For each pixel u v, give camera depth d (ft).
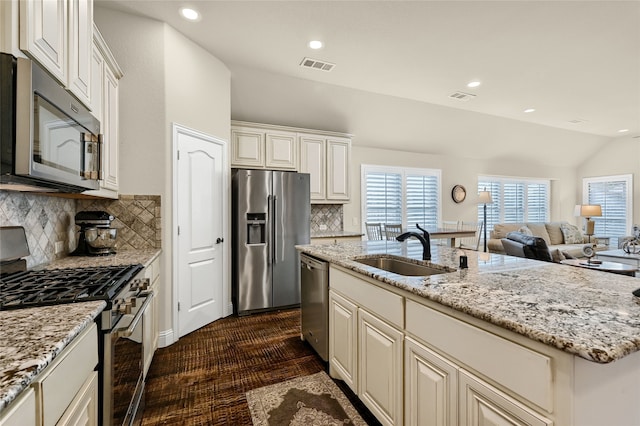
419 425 4.00
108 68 6.86
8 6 3.28
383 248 8.04
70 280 4.44
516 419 2.76
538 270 5.05
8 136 3.28
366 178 17.94
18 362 2.12
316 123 14.78
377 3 7.32
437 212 19.88
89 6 5.20
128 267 5.44
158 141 8.32
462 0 7.16
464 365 3.34
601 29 8.21
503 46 9.16
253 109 13.23
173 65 8.61
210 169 10.08
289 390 6.36
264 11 7.72
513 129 18.15
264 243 11.23
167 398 6.08
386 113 14.89
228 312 10.87
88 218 7.13
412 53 9.66
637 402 2.78
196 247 9.50
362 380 5.42
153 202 8.29
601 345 2.30
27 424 2.05
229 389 6.40
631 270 10.19
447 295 3.60
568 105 14.42
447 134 17.70
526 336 2.64
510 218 22.57
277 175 11.41
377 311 4.96
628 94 13.01
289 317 10.78
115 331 3.71
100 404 3.51
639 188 20.43
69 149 4.40
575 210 20.86
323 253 7.22
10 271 4.84
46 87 3.71
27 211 5.52
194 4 7.55
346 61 10.27
